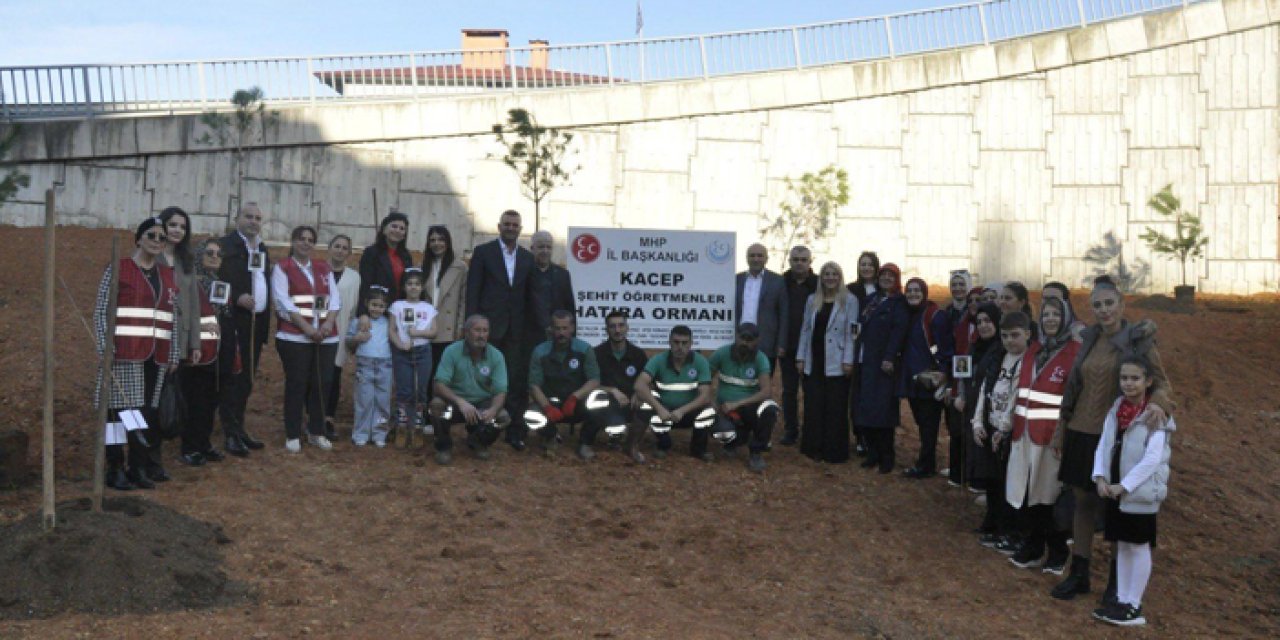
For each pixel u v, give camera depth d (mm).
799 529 10195
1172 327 20344
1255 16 24250
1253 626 8898
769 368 11977
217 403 10711
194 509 9164
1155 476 8438
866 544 9984
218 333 10328
